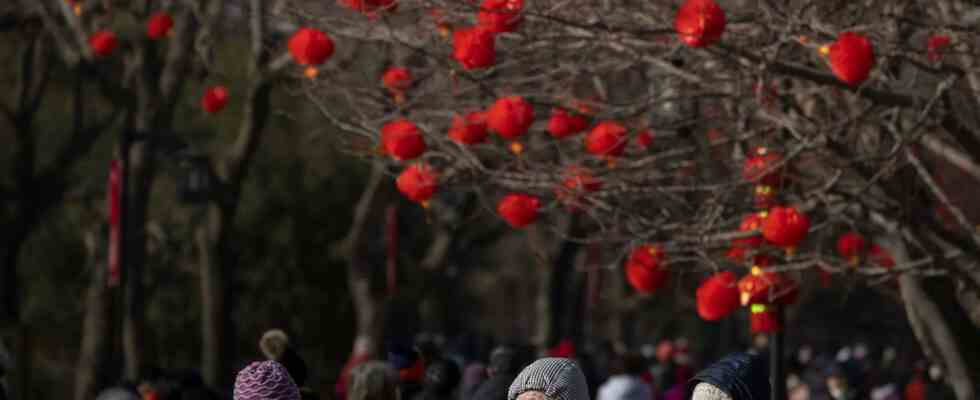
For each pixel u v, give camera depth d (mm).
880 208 13359
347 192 49156
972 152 12422
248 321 48375
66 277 48031
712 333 58406
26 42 35438
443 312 59188
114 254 25188
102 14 29031
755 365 7695
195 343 47469
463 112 14102
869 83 12758
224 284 29297
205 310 29359
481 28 11844
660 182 14414
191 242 44594
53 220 47938
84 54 29250
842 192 12938
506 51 13516
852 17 13164
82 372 28875
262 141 48344
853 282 13688
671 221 14414
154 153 27609
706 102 14734
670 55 12703
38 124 46406
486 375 18094
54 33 30234
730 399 7547
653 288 13688
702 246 13164
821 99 14094
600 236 15016
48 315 48125
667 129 14219
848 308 52000
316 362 49125
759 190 12969
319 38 12625
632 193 13641
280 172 48688
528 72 14742
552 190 14102
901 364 45406
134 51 28703
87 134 36156
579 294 41625
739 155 13914
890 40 12234
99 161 45844
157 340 47062
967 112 13875
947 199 12781
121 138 25672
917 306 14344
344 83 14484
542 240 32812
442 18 13195
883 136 13930
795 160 13641
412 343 15234
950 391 26922
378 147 14125
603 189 13727
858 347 52469
